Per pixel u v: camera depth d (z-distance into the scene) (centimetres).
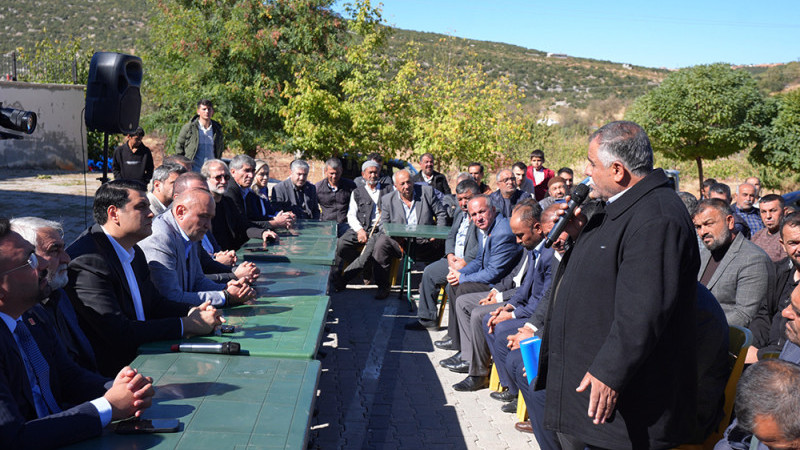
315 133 1284
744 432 255
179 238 402
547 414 276
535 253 505
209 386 253
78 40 2338
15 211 1263
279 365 279
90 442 209
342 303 805
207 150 947
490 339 507
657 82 10688
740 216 759
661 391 258
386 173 1327
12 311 238
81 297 315
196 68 1638
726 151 2314
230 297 376
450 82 1363
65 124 1975
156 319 328
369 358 607
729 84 2278
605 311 260
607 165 265
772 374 212
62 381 274
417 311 773
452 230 725
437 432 451
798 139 2220
